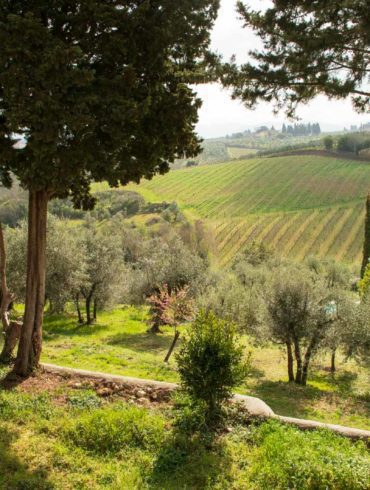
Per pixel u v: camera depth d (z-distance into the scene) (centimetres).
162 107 884
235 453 708
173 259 2859
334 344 1883
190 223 8450
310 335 1819
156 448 711
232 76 1008
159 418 794
